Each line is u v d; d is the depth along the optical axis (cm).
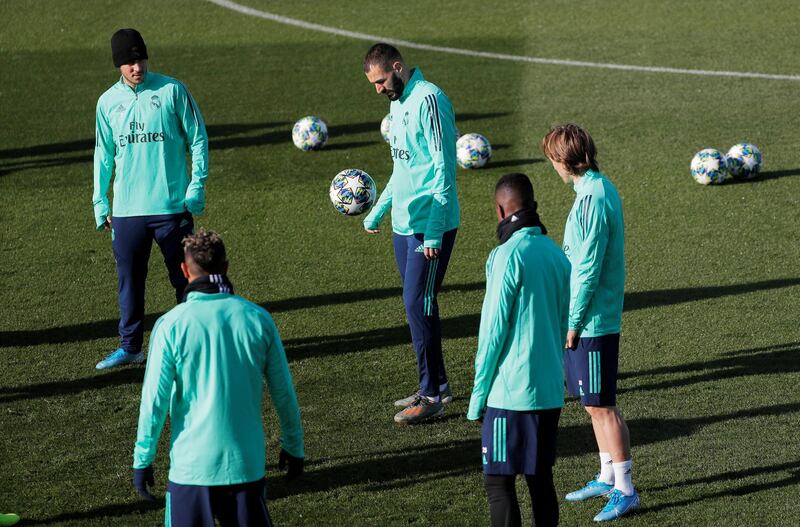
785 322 3291
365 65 2612
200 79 7112
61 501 2322
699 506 2228
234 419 1683
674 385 2880
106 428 2691
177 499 1692
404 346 3222
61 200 4734
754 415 2667
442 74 7150
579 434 2627
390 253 4081
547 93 6575
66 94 6725
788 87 6531
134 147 2950
